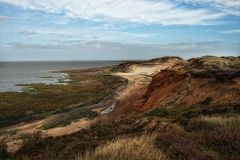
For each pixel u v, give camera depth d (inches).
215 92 991.6
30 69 7834.6
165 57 4837.6
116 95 2070.6
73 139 526.3
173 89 1298.0
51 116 1448.1
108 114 1398.9
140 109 1391.5
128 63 5032.0
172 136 280.2
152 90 1605.6
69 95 2245.3
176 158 229.3
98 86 2844.5
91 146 393.4
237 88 933.2
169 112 759.1
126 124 610.9
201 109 687.7
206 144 266.7
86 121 1216.8
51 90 2610.7
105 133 543.5
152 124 526.9
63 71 6343.5
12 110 1642.5
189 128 383.9
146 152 224.1
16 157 478.6
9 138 866.1
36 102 1920.5
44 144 526.9
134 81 2992.1
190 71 1343.5
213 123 386.3
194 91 1106.7
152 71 4286.4
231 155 232.8
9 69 7844.5
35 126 1195.9
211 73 1186.6
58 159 317.7
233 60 1563.7
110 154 226.7
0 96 2215.8
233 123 360.5
